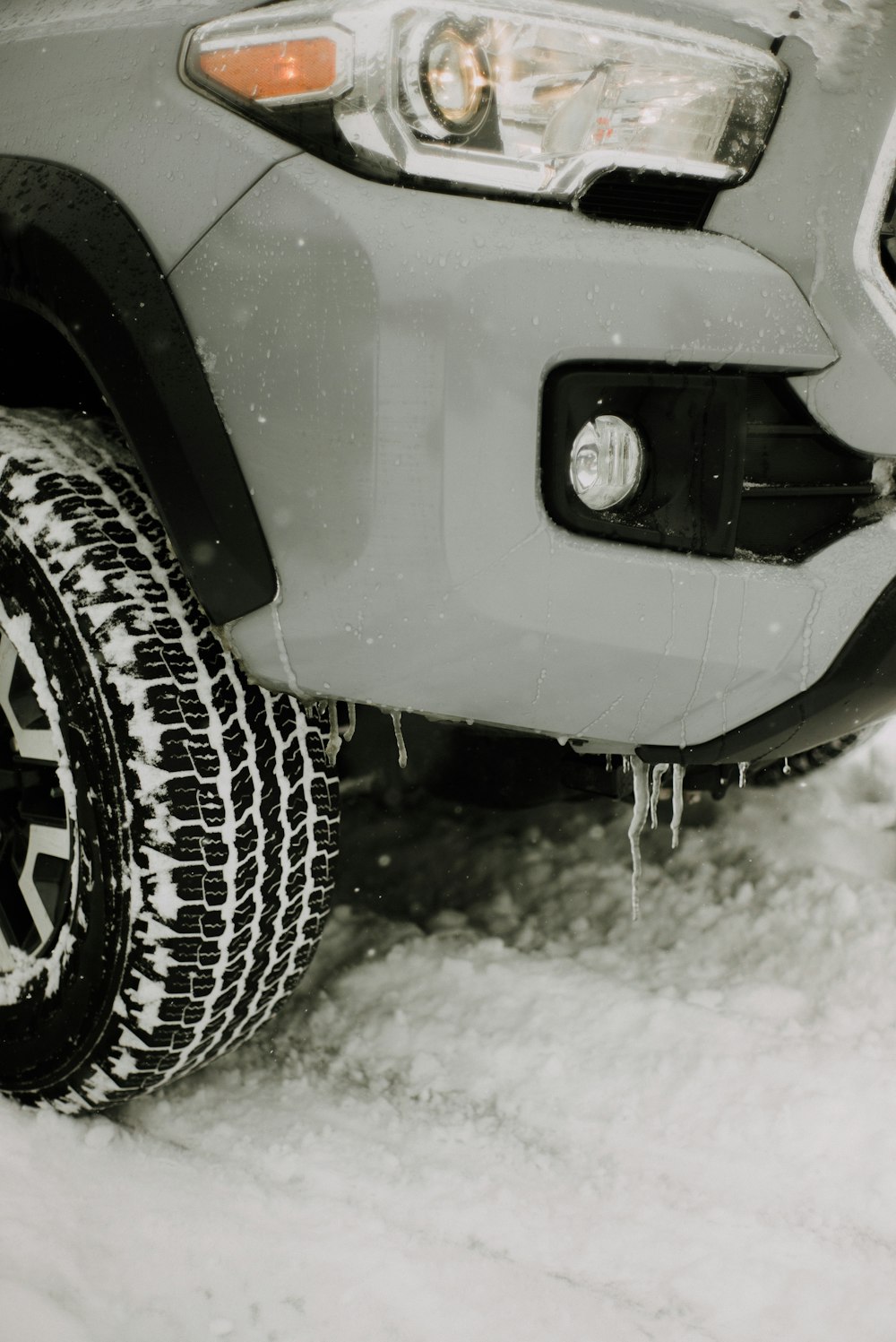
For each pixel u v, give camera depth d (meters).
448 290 1.36
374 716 2.32
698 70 1.55
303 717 1.69
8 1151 1.68
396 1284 1.45
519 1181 1.69
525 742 2.35
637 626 1.51
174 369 1.49
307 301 1.40
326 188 1.41
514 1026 2.08
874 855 2.64
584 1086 1.92
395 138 1.40
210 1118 1.83
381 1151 1.74
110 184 1.56
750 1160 1.74
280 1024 2.12
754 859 2.61
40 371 1.93
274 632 1.52
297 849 1.68
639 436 1.53
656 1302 1.45
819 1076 1.91
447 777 2.48
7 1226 1.50
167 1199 1.60
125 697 1.56
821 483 1.72
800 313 1.62
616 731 1.62
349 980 2.25
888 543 1.71
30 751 1.77
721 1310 1.43
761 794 2.83
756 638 1.60
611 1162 1.74
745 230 1.63
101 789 1.59
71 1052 1.70
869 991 2.16
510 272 1.39
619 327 1.45
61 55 1.69
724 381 1.56
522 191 1.47
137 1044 1.65
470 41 1.42
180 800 1.56
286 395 1.43
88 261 1.54
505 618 1.44
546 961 2.28
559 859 2.70
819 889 2.46
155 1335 1.35
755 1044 2.00
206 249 1.47
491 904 2.55
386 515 1.40
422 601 1.42
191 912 1.59
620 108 1.50
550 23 1.45
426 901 2.56
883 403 1.67
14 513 1.66
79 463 1.71
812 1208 1.64
